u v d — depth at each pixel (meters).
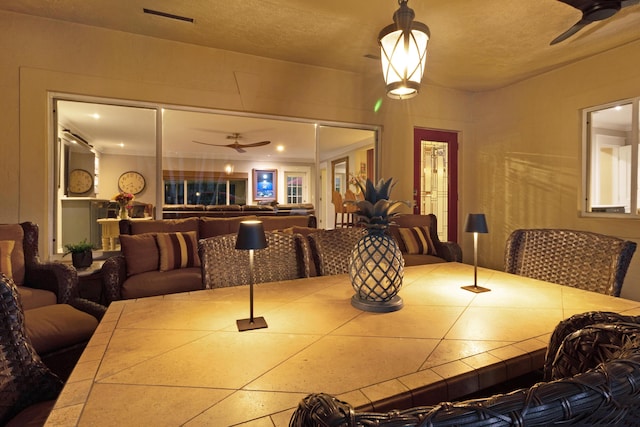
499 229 4.54
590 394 0.32
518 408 0.30
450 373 0.71
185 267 2.87
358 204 1.14
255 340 0.89
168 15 2.79
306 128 5.50
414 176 4.51
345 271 1.81
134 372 0.72
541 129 4.05
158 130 3.33
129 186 7.55
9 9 2.71
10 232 2.33
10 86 2.74
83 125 4.81
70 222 3.75
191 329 0.96
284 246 1.68
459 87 4.55
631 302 1.19
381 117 4.21
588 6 1.95
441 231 4.73
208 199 8.86
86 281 2.76
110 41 3.02
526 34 3.05
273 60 3.64
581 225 3.69
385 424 0.29
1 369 0.86
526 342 0.87
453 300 1.23
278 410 0.59
